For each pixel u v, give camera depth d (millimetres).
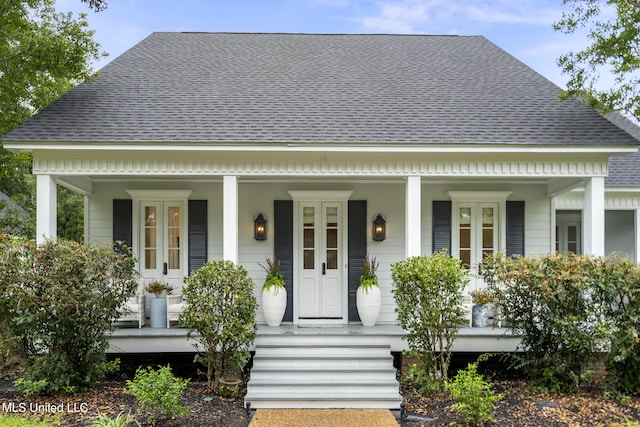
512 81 11359
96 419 6219
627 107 10133
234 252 8852
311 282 10609
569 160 8914
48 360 7375
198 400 7352
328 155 8961
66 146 8477
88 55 10961
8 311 7371
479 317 9234
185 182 10750
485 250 10922
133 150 8594
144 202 10828
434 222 10875
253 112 9641
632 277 7391
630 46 9641
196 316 7543
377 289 9703
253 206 10727
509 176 9070
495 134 8945
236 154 8906
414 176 8961
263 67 11844
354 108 9898
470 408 6266
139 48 12688
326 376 7840
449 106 10086
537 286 7516
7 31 11109
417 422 6637
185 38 13570
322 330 9203
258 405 7148
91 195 10711
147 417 6523
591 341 7285
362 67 12055
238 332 7594
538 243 10961
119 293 7918
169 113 9492
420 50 13250
